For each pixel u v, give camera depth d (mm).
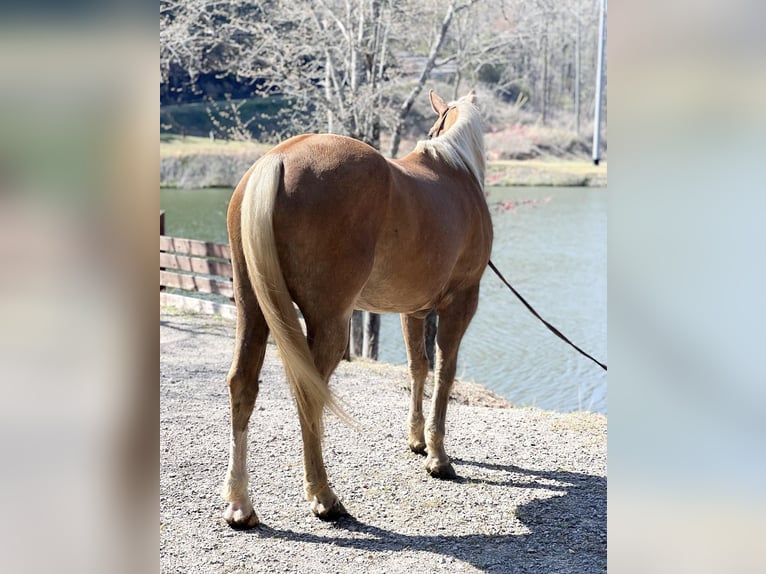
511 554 2967
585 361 9125
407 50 9188
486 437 4531
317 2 8008
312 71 8602
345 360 6910
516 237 17078
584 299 12102
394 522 3246
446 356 3809
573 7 12938
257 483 3627
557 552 2998
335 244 2854
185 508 3287
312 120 8883
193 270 8617
